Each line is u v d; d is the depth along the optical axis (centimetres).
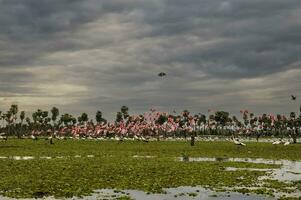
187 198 2717
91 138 17362
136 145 10369
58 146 9356
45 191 2880
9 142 11462
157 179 3556
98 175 3803
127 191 2958
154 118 15962
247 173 4056
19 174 3841
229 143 11844
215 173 4019
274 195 2825
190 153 7131
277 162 5444
